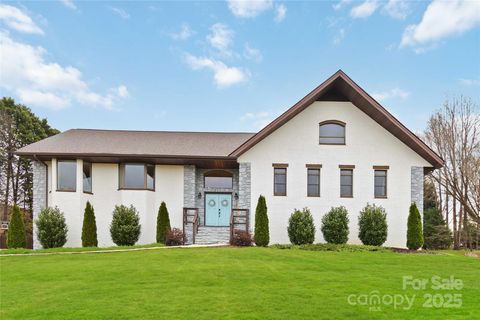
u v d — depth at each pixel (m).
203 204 21.64
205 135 24.64
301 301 8.67
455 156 31.55
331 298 8.95
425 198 35.19
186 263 13.16
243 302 8.57
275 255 14.85
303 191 19.34
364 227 18.53
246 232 18.25
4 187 36.16
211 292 9.41
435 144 33.25
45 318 7.59
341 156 19.58
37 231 19.00
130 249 16.97
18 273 11.89
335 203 19.31
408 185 19.44
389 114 18.47
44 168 20.55
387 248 17.61
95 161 20.36
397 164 19.56
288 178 19.42
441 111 32.44
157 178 20.89
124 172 20.33
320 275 11.45
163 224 19.53
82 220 19.55
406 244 19.00
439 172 32.72
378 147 19.64
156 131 25.33
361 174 19.48
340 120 19.72
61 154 19.30
